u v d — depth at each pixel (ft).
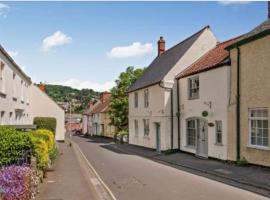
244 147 58.54
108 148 114.21
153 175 53.42
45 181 44.32
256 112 56.59
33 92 143.33
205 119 73.05
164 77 88.02
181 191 40.63
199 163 64.95
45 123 110.52
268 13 65.67
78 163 65.77
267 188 40.52
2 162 35.91
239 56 60.39
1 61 64.59
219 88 66.44
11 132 37.73
